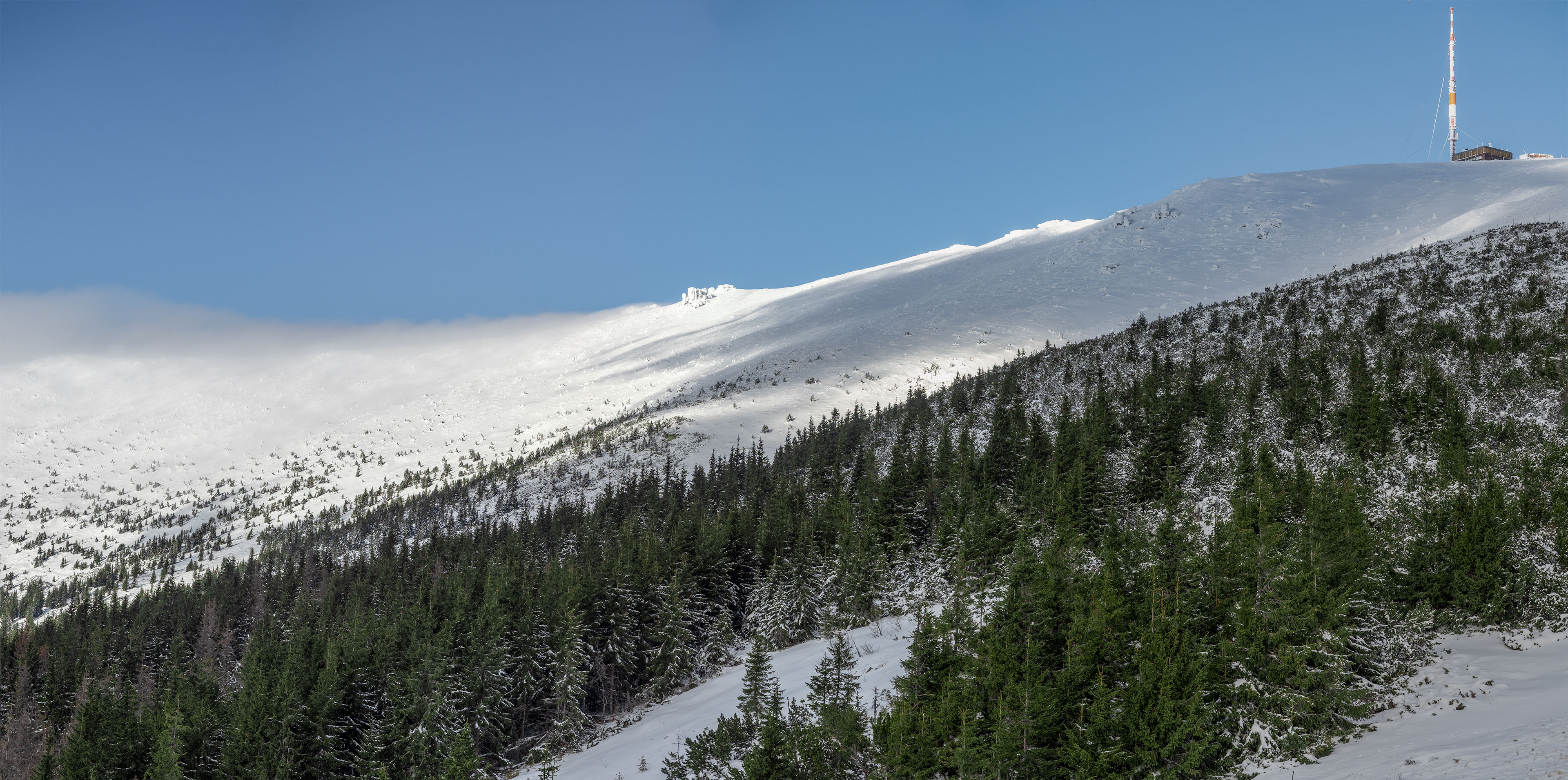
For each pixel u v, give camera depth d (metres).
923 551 80.31
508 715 71.38
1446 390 75.44
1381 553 40.47
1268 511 46.88
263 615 124.25
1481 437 65.25
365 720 72.56
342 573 154.62
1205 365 118.50
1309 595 32.97
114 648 115.19
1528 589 36.94
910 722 32.72
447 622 80.19
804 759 36.06
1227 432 84.19
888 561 77.06
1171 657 31.94
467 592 92.19
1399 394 75.81
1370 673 33.09
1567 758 20.08
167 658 107.12
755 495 135.88
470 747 55.25
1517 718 25.70
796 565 80.06
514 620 80.56
